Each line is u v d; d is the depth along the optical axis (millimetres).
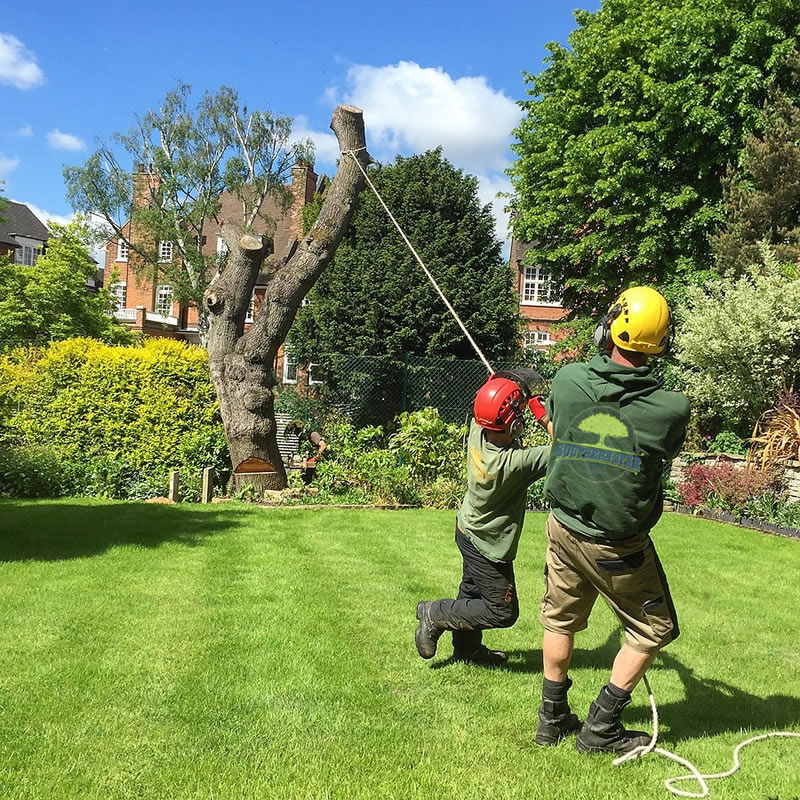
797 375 11586
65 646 3926
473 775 2750
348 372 15047
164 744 2902
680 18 17875
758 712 3480
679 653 4250
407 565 6070
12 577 5238
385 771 2754
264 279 37594
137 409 9953
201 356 10438
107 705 3229
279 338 9672
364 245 20438
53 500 8844
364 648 4062
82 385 10047
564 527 2906
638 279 19281
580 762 2898
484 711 3334
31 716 3102
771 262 12094
